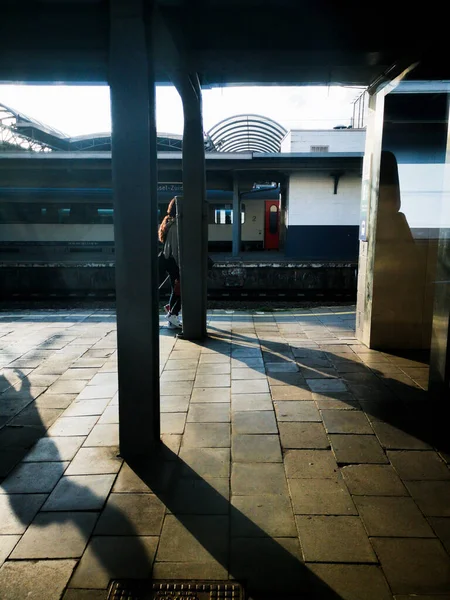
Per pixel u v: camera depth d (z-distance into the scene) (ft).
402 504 7.48
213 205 72.95
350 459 8.99
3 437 10.11
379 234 16.22
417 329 16.83
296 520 7.07
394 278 16.49
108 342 18.57
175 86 14.88
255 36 10.94
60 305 33.24
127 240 8.59
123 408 9.04
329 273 46.29
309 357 15.97
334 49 11.24
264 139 75.36
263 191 71.92
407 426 10.44
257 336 19.30
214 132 67.46
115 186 8.44
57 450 9.47
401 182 15.81
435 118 15.35
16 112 64.34
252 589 5.72
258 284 46.70
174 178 60.64
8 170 60.44
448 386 10.68
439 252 10.97
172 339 18.76
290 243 64.64
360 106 71.00
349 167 58.85
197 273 18.16
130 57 8.05
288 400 12.06
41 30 10.12
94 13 9.60
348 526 6.92
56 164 56.29
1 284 46.14
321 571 6.00
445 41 10.94
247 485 8.09
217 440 9.84
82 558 6.29
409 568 6.05
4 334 20.04
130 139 8.29
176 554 6.35
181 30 10.74
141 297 8.71
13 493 7.89
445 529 6.84
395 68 13.12
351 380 13.55
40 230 66.44
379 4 9.83
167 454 9.24
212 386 13.16
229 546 6.49
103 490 7.95
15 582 5.87
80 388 13.21
